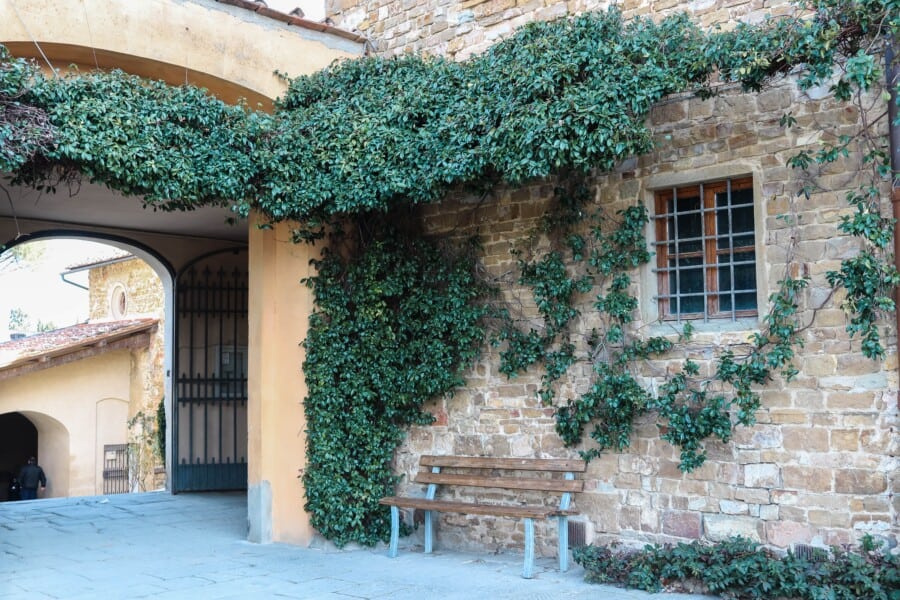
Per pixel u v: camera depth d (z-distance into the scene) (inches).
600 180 259.6
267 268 309.6
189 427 435.5
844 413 213.6
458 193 292.4
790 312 219.8
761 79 217.3
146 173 249.9
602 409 252.8
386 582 239.3
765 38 210.7
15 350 621.0
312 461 296.5
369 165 267.7
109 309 694.5
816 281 219.3
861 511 209.8
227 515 365.4
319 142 278.2
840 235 216.4
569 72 227.0
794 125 224.5
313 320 299.9
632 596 218.4
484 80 248.1
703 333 237.8
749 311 234.7
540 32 242.4
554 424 265.7
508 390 278.2
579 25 233.5
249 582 241.8
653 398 243.4
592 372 258.8
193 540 309.1
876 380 209.5
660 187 249.0
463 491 287.6
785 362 222.1
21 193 342.3
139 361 631.8
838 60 213.3
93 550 291.9
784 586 201.9
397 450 305.7
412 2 320.2
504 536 277.9
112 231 420.2
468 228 289.7
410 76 277.1
